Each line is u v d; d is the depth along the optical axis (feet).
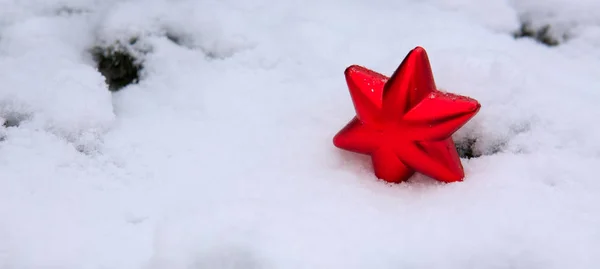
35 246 1.60
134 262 1.58
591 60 2.03
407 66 1.64
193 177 1.73
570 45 2.07
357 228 1.61
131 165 1.76
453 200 1.67
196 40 2.02
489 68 1.83
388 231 1.61
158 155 1.78
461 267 1.56
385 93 1.66
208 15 2.05
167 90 1.94
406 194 1.70
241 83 1.94
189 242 1.58
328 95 1.91
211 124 1.85
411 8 2.16
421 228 1.61
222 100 1.90
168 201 1.68
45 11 2.05
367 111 1.68
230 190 1.69
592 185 1.69
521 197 1.66
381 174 1.73
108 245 1.61
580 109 1.85
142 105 1.91
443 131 1.66
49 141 1.77
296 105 1.89
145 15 2.03
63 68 1.90
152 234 1.63
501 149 1.81
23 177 1.70
